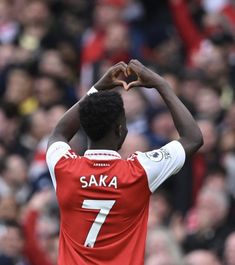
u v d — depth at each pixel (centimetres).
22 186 4375
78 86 5128
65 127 2462
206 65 4912
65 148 2436
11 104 4941
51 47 5403
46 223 3794
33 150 4631
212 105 4603
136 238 2375
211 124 4322
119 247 2367
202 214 3888
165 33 5319
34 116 4678
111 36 5091
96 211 2375
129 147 4228
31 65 5138
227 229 3872
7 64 5178
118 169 2389
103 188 2378
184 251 3888
